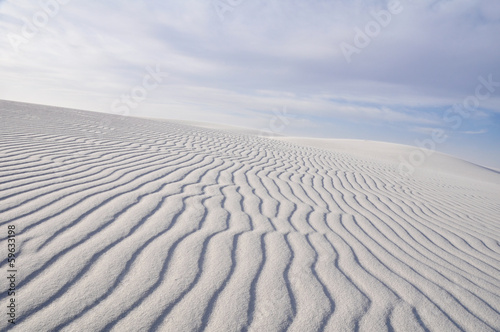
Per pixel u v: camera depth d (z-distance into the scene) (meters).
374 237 3.09
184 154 6.00
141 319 1.53
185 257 2.16
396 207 4.52
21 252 1.96
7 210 2.49
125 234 2.37
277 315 1.69
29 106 10.13
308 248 2.58
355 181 6.16
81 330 1.42
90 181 3.48
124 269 1.93
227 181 4.42
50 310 1.51
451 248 3.12
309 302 1.84
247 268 2.13
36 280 1.72
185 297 1.74
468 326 1.81
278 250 2.46
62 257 1.96
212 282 1.92
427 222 3.97
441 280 2.34
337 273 2.23
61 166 3.92
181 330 1.49
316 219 3.37
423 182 7.86
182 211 2.98
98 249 2.11
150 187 3.56
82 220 2.49
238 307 1.71
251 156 7.28
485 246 3.34
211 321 1.58
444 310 1.94
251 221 3.01
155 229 2.52
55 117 8.55
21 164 3.76
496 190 9.65
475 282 2.38
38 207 2.62
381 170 8.80
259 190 4.22
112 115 11.95
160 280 1.87
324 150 13.01
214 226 2.75
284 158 7.86
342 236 2.98
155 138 7.66
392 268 2.43
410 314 1.85
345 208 4.01
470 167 21.81
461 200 6.09
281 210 3.49
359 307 1.85
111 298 1.65
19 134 5.48
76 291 1.67
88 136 6.40
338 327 1.65
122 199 3.05
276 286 1.96
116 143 6.08
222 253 2.29
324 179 5.82
